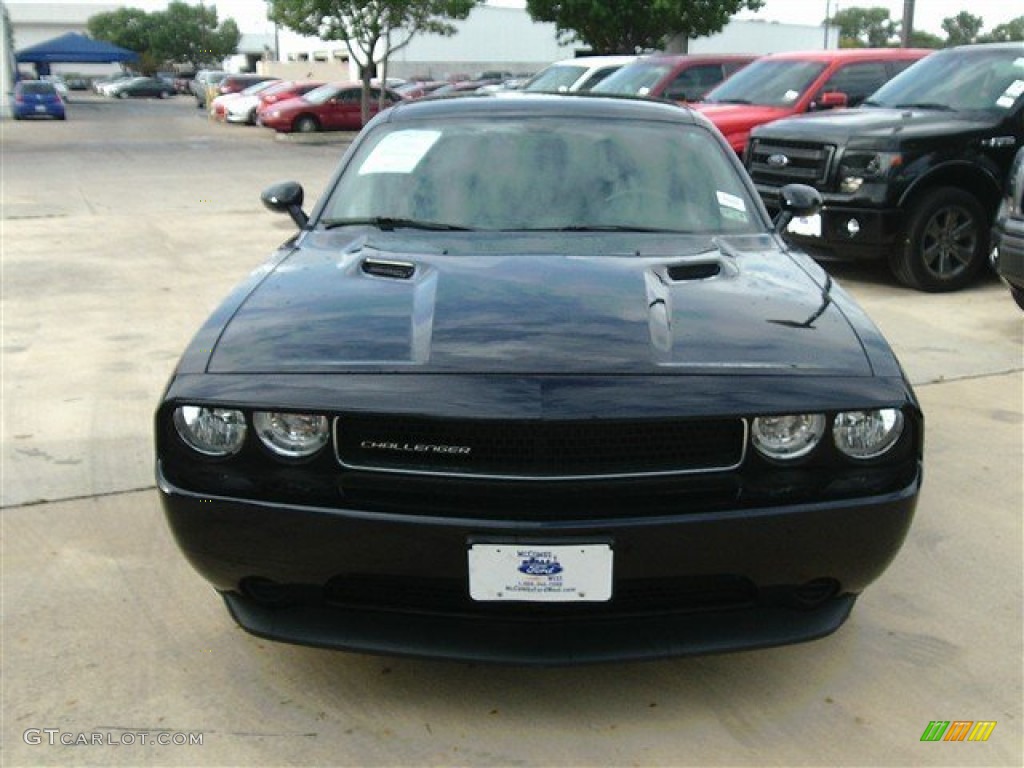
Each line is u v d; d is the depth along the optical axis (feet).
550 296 9.04
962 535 11.82
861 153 24.00
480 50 162.81
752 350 8.24
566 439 7.52
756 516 7.59
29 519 12.21
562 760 7.87
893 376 8.20
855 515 7.77
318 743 8.07
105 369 18.38
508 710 8.50
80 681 8.91
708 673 9.07
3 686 8.80
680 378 7.79
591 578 7.52
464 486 7.52
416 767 7.79
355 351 8.15
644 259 10.19
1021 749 8.04
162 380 17.74
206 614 10.06
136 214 39.17
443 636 7.85
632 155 12.35
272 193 12.78
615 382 7.69
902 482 8.05
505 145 12.39
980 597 10.43
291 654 9.34
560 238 10.91
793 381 7.87
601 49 81.00
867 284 25.80
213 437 7.84
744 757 7.91
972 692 8.80
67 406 16.35
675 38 79.20
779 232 12.10
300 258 10.60
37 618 9.94
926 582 10.74
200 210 40.47
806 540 7.73
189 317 22.34
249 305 9.19
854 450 7.84
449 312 8.71
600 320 8.56
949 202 24.14
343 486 7.68
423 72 158.92
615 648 7.76
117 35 311.27
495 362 7.89
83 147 75.36
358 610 8.04
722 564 7.66
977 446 14.64
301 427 7.66
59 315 22.48
